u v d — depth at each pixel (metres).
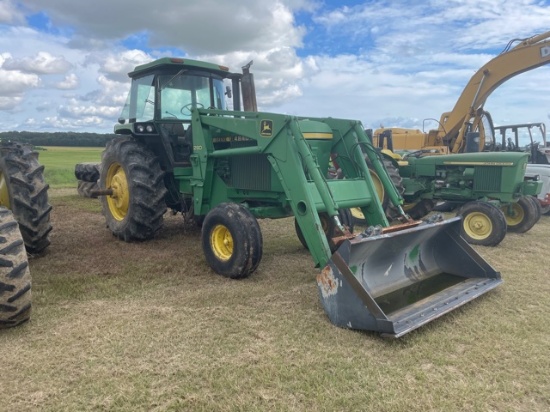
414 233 4.33
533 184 7.69
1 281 3.40
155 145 6.84
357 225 8.43
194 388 2.83
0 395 2.74
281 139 4.67
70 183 16.17
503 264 5.80
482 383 2.92
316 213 4.41
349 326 3.63
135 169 6.30
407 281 4.51
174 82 6.44
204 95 6.71
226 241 5.07
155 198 6.38
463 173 7.91
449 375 3.01
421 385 2.89
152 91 6.39
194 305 4.18
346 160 5.49
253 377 2.95
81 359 3.15
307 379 2.93
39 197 5.36
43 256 5.81
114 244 6.55
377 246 4.08
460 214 7.20
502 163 7.51
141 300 4.30
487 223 6.96
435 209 9.52
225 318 3.87
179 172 6.25
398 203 5.14
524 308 4.18
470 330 3.69
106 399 2.71
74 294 4.43
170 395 2.76
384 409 2.65
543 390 2.86
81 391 2.79
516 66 10.91
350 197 4.89
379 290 4.21
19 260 3.51
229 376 2.95
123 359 3.16
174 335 3.53
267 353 3.26
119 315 3.91
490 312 4.07
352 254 3.86
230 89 7.19
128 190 6.45
